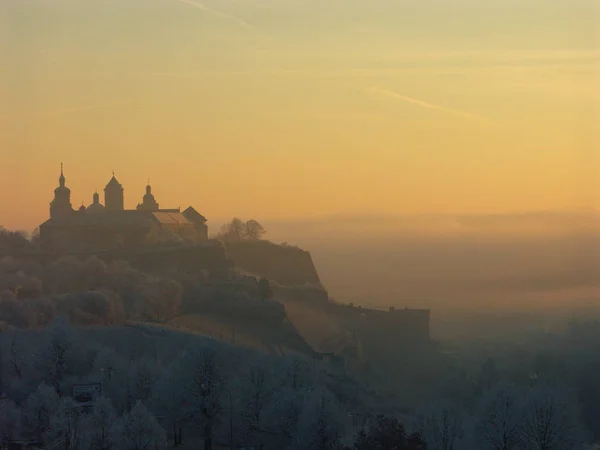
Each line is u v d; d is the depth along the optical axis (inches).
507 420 5816.9
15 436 6466.5
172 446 6525.6
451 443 6215.6
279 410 6264.8
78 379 7662.4
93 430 6023.6
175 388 6525.6
